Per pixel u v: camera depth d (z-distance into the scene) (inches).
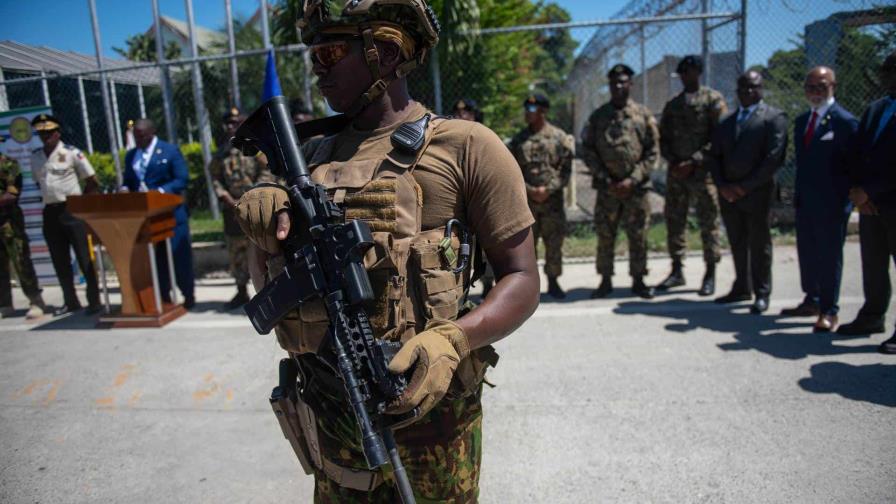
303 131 63.9
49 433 136.2
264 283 63.5
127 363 178.9
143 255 218.2
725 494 101.2
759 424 122.7
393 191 53.8
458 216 55.7
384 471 58.1
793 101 305.6
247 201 56.7
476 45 323.6
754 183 186.7
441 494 59.5
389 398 48.6
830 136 168.4
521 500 102.3
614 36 399.5
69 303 247.1
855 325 168.9
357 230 50.9
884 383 137.8
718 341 170.9
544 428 125.6
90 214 209.6
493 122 361.1
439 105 281.6
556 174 218.8
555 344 175.0
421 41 58.9
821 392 135.1
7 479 117.6
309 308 56.0
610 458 113.5
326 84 57.7
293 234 57.1
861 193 154.1
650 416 128.5
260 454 123.5
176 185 233.5
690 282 241.4
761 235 190.7
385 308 53.6
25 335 215.5
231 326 212.1
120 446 129.0
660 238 305.7
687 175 218.2
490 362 60.6
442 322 50.6
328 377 59.7
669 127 223.9
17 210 236.4
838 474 104.7
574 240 319.9
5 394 159.5
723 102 216.1
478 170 54.5
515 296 53.6
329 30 55.5
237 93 358.9
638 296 223.9
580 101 565.6
